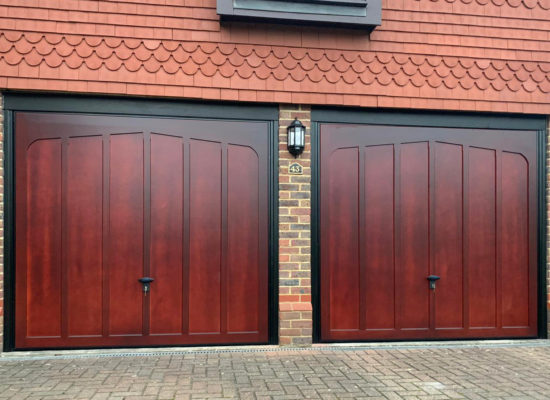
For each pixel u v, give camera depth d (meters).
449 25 4.98
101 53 4.48
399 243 5.00
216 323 4.73
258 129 4.83
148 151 4.67
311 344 4.76
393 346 4.83
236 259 4.78
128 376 3.82
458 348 4.79
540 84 5.11
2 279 4.42
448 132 5.10
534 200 5.20
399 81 4.90
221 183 4.77
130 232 4.65
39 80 4.39
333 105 4.86
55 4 4.41
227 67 4.66
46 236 4.53
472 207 5.12
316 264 4.88
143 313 4.64
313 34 4.79
